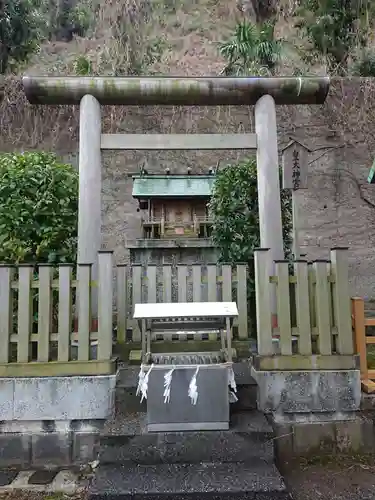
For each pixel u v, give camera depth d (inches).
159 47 483.2
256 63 372.2
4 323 132.6
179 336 180.2
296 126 335.3
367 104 338.6
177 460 109.9
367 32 382.0
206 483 99.5
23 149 326.0
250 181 200.8
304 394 133.0
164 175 289.3
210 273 170.6
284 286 137.6
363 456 129.6
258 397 132.2
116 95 173.2
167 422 112.0
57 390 130.0
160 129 339.3
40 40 436.5
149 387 113.0
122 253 321.4
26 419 128.7
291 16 439.8
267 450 110.5
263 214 173.0
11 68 366.3
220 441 110.7
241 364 157.0
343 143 334.0
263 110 177.3
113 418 122.2
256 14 491.8
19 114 326.6
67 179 175.9
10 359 135.1
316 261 138.6
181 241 266.1
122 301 172.6
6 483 115.8
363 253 320.8
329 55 382.3
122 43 423.8
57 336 133.2
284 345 135.5
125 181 332.2
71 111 331.0
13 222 160.1
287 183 174.7
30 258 167.8
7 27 349.4
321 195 327.0
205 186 277.7
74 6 512.4
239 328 172.9
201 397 113.0
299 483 112.3
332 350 139.9
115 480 101.7
